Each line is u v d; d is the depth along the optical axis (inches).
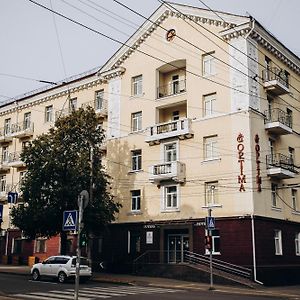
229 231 1070.4
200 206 1143.6
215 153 1147.3
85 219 1077.8
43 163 1114.7
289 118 1256.8
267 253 1060.5
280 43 1251.8
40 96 1670.8
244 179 1073.5
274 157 1184.8
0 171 1795.0
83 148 1163.3
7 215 1708.9
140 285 929.5
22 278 1041.5
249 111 1098.1
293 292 856.3
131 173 1314.0
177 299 651.5
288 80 1325.0
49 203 1091.3
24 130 1674.5
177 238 1191.6
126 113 1366.9
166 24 1304.1
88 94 1509.6
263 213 1079.6
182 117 1285.7
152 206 1245.7
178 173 1173.7
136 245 1270.9
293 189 1255.5
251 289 900.6
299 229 1230.9
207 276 1000.2
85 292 747.4
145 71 1343.5
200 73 1210.0
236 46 1151.0
